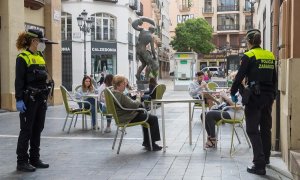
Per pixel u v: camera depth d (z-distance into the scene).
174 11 88.62
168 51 84.38
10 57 16.84
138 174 6.34
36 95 6.68
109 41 41.62
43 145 8.96
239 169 6.61
